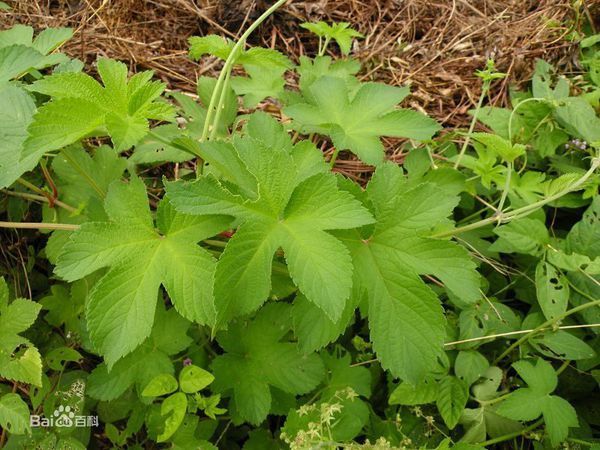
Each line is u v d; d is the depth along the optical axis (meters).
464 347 0.35
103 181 0.36
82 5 0.52
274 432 0.34
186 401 0.29
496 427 0.34
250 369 0.32
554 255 0.35
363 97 0.36
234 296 0.26
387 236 0.29
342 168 0.45
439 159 0.44
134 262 0.27
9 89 0.31
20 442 0.30
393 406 0.35
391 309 0.28
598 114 0.46
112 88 0.28
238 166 0.29
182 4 0.53
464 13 0.58
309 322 0.27
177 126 0.36
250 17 0.54
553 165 0.44
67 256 0.26
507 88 0.51
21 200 0.37
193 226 0.28
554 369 0.35
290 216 0.27
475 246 0.40
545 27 0.53
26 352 0.29
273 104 0.47
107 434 0.32
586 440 0.34
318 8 0.55
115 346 0.26
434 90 0.51
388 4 0.57
